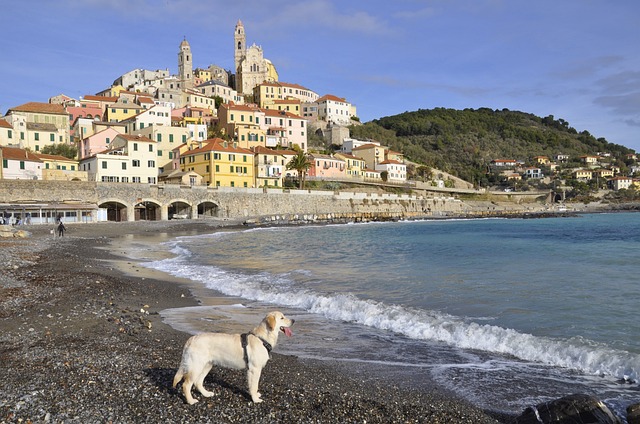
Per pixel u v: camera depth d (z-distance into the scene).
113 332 13.99
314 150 151.75
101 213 76.25
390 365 11.94
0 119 102.56
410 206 135.25
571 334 14.20
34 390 9.16
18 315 15.75
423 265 31.17
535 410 8.41
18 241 42.97
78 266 28.41
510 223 101.12
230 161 102.56
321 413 8.70
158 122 116.81
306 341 14.23
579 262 31.97
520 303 18.64
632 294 20.16
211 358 9.34
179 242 51.62
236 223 85.69
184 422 8.15
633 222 101.06
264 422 8.26
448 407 9.18
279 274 27.39
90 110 126.38
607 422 7.91
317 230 76.88
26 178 79.38
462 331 14.59
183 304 19.41
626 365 11.22
